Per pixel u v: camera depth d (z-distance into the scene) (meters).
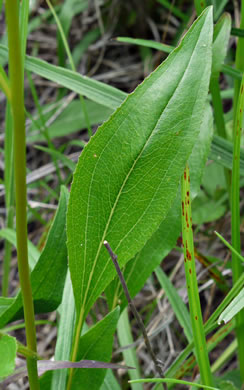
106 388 0.40
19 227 0.29
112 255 0.32
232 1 0.73
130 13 0.87
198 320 0.34
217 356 0.60
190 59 0.31
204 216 0.60
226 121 0.52
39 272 0.37
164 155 0.31
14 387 0.58
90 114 0.75
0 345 0.29
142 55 0.87
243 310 0.40
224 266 0.49
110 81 0.91
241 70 0.43
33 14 0.93
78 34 0.93
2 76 0.27
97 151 0.31
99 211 0.32
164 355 0.59
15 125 0.28
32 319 0.31
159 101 0.31
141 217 0.32
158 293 0.60
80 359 0.36
